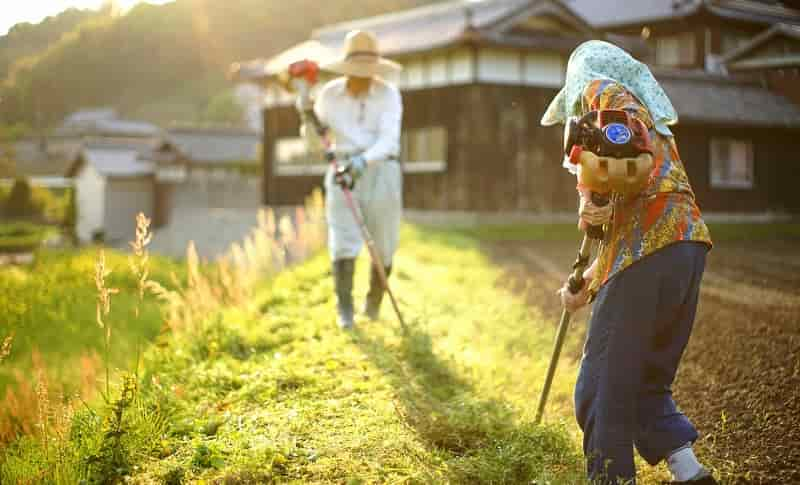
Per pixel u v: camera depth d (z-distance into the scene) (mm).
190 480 2916
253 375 4203
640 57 22719
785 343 4715
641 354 2605
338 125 5480
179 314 5789
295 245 9531
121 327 6590
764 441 3262
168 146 43062
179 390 3939
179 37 79938
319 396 3842
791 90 23234
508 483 2898
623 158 2430
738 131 22938
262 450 3031
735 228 18547
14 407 4004
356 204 5324
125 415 3352
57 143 45938
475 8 23234
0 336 5996
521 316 6145
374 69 5324
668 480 2955
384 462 2998
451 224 21578
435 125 22094
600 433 2625
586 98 2676
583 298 2955
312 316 5773
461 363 4512
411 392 3865
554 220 22250
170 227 34469
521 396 4004
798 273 8969
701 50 26547
